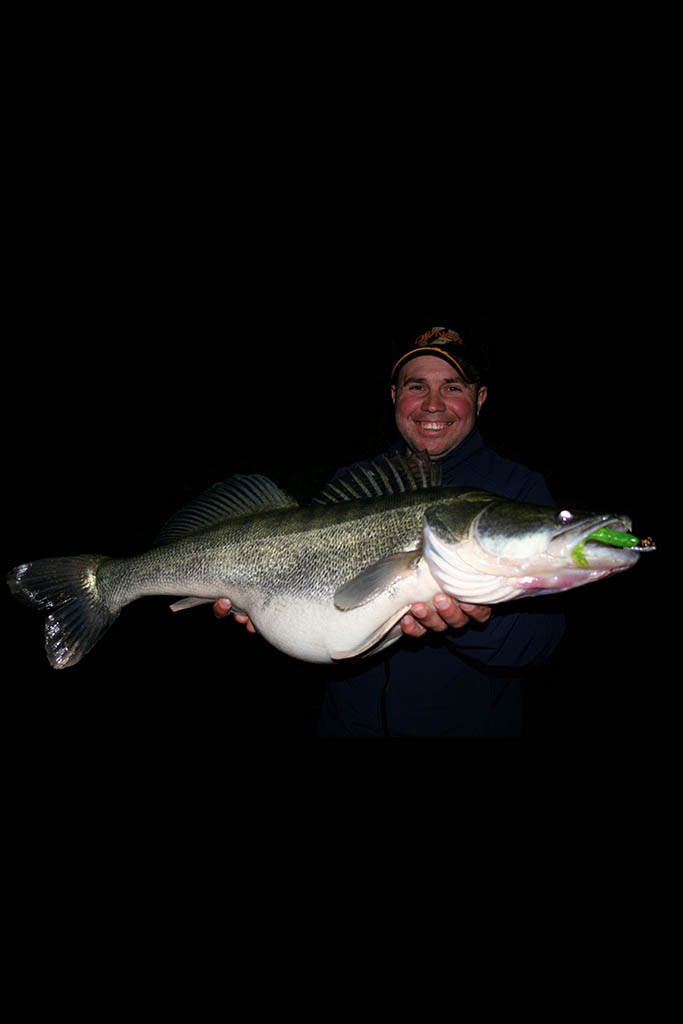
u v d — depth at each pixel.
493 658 0.92
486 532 0.83
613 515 0.81
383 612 0.87
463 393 1.12
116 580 1.05
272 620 0.93
